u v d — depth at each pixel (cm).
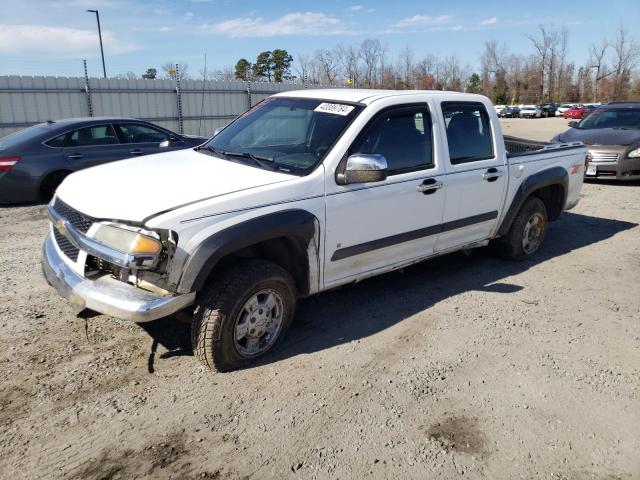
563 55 9000
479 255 624
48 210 386
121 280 324
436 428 308
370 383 350
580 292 521
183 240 314
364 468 275
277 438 295
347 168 375
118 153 926
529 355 395
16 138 885
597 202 931
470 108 498
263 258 385
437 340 412
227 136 472
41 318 427
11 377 343
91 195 348
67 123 899
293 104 457
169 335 405
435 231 468
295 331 419
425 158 451
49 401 320
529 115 6309
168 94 1822
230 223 330
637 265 605
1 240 654
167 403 322
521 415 322
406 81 6300
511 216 549
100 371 354
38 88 1530
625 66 8638
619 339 425
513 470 277
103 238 320
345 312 457
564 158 604
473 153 497
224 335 340
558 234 729
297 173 377
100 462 273
